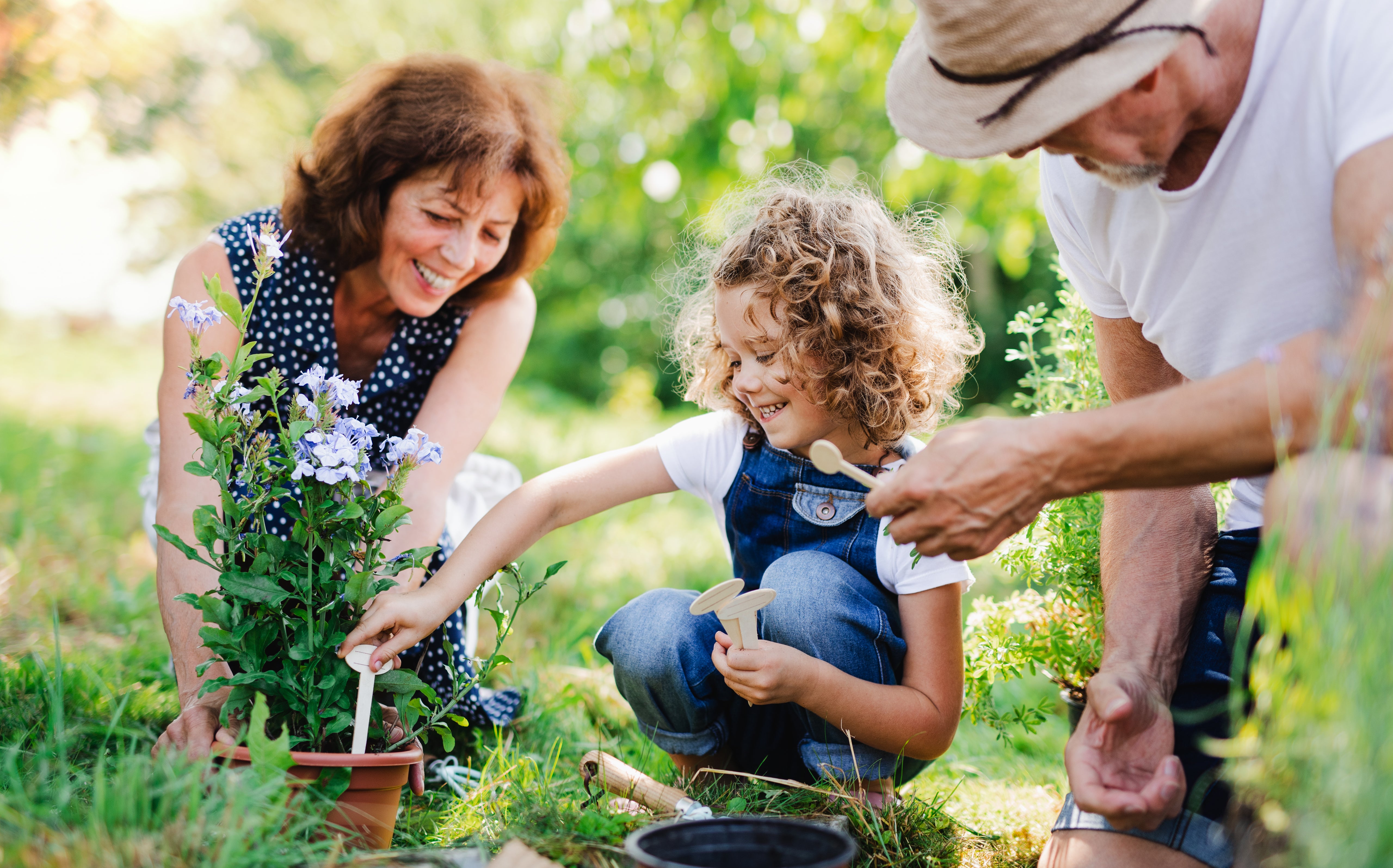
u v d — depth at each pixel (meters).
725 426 1.95
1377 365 1.04
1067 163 1.58
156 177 15.06
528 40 11.51
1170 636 1.53
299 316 2.12
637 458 1.90
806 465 1.86
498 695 2.26
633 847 1.21
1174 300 1.50
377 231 2.02
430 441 1.94
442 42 12.82
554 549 4.20
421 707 1.62
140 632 2.69
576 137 9.58
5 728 1.79
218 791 1.32
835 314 1.73
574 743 2.21
